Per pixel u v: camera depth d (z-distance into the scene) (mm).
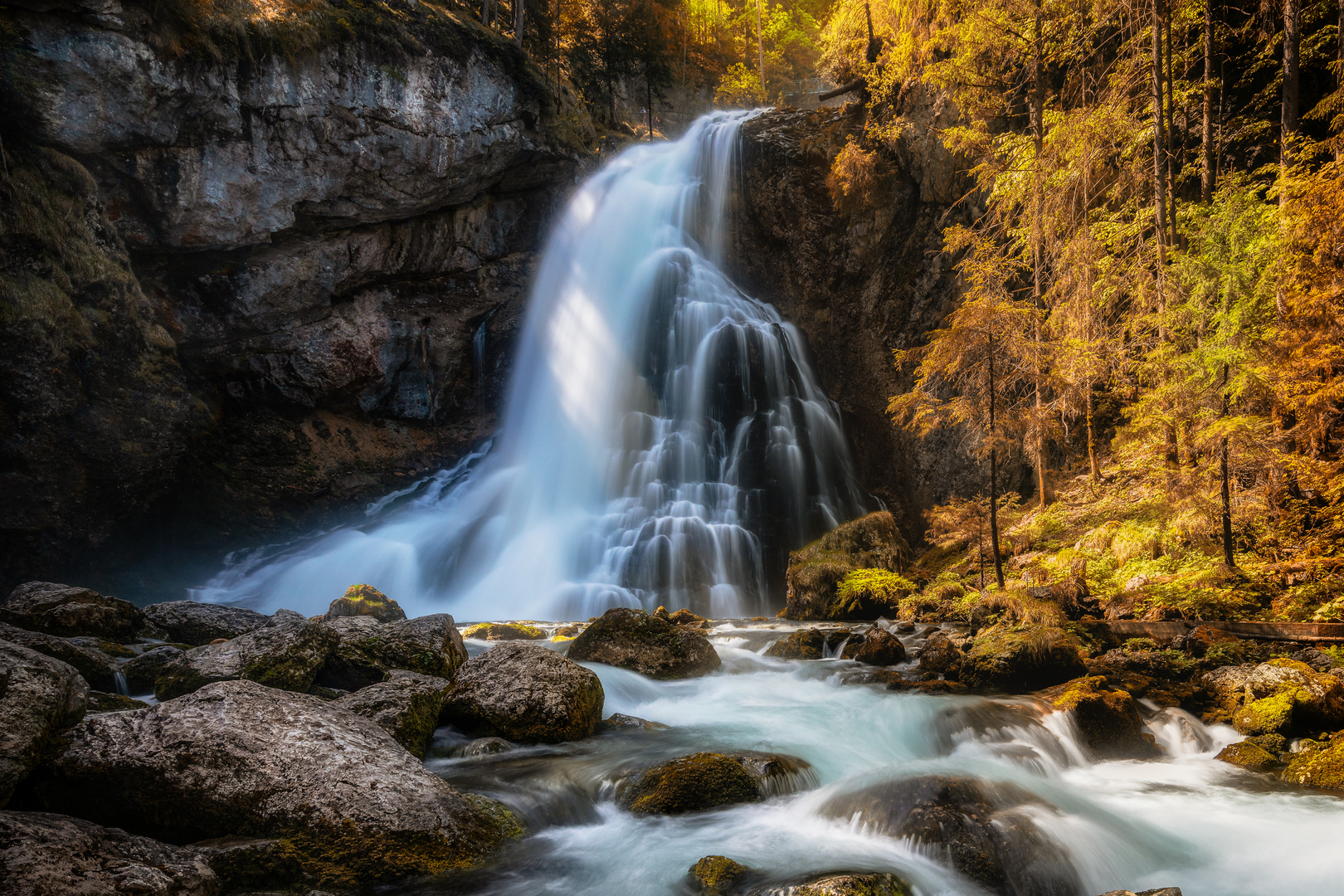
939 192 21969
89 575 17750
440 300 24906
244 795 5035
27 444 15500
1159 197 13906
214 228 18781
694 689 10266
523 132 24547
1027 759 7238
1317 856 5590
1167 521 12727
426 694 7492
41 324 15109
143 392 17438
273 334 21453
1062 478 17781
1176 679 9414
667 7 40125
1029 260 18562
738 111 30781
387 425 24250
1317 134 16500
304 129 19422
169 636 10586
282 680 7562
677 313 26750
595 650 10977
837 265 24984
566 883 5016
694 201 29141
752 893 4625
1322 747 7434
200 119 17797
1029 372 12344
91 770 5000
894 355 23109
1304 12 15297
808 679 10812
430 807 5367
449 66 22109
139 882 3850
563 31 35219
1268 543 11602
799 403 23641
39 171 15633
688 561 20469
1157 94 13977
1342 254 11570
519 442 26484
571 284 27469
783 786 6512
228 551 20625
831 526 22000
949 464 20766
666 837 5684
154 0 16391
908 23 22797
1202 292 12586
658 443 24391
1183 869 5516
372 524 22844
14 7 14891
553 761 6988
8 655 5527
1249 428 10672
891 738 8125
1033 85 17984
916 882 4879
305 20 19172
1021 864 5203
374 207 21719
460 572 21812
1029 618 11305
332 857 4848
